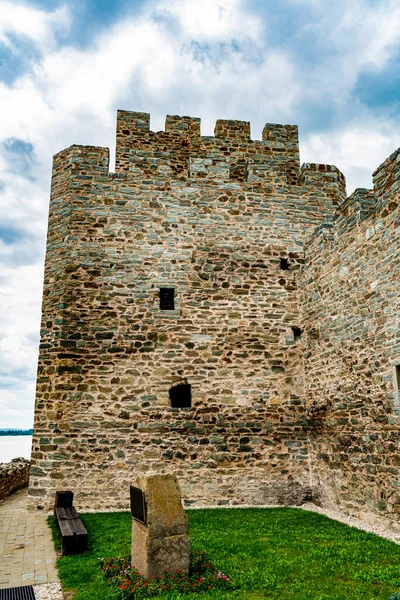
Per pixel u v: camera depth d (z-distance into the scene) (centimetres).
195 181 1102
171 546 501
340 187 1177
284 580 508
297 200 1137
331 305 933
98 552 603
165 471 934
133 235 1045
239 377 1007
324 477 920
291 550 613
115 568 521
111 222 1045
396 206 741
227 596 459
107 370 962
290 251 1101
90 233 1032
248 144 1260
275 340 1043
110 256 1026
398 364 715
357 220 853
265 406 1002
